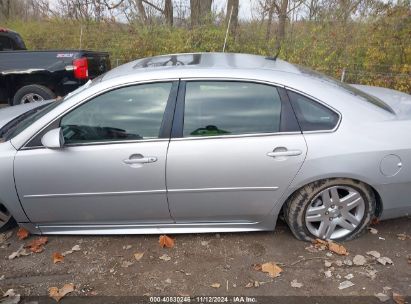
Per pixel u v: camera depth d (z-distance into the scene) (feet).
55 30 40.01
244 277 9.12
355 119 9.34
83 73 21.07
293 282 8.91
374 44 26.11
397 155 9.34
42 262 9.82
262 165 9.20
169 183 9.43
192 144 9.17
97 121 9.46
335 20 29.37
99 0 37.81
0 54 21.15
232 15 33.32
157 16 36.60
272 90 9.32
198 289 8.79
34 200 9.86
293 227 10.09
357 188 9.68
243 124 9.26
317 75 10.52
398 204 9.94
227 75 9.32
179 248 10.21
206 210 9.88
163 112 9.30
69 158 9.34
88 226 10.38
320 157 9.16
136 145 9.24
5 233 11.09
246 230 10.32
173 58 11.23
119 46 35.01
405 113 9.97
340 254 9.77
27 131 9.53
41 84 21.33
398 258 9.64
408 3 24.85
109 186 9.54
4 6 48.65
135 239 10.65
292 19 32.58
